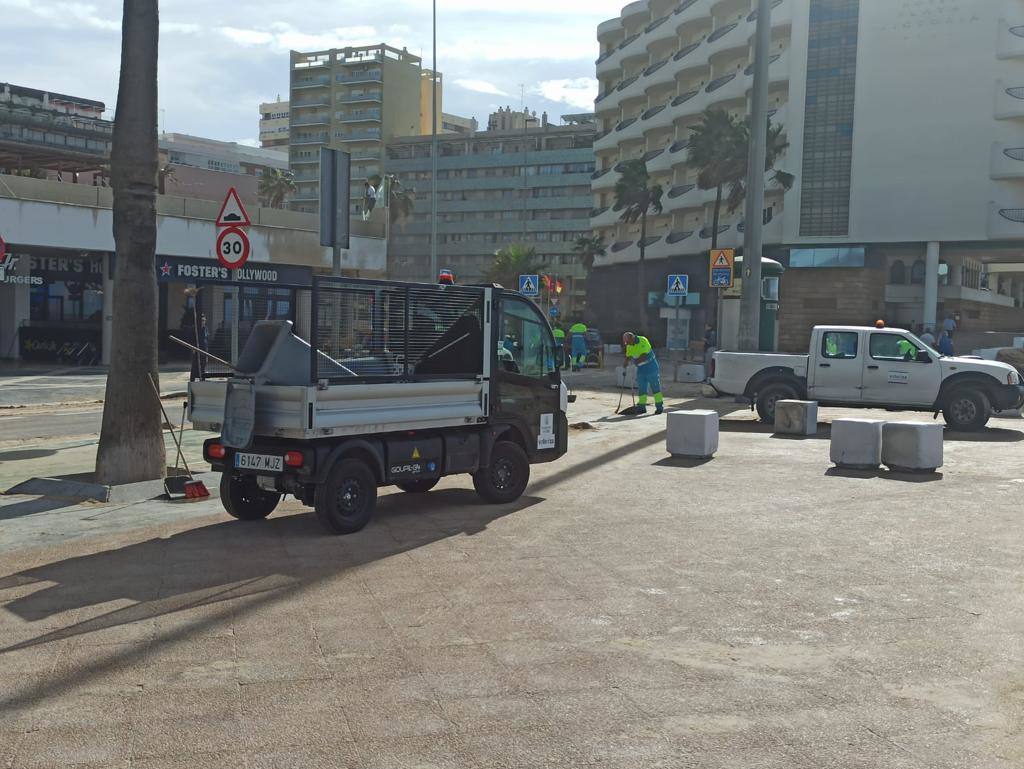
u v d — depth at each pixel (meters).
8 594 5.91
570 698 4.26
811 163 55.09
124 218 9.27
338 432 7.57
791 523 8.03
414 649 4.91
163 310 35.03
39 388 22.81
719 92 59.97
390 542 7.39
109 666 4.66
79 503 8.98
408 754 3.69
